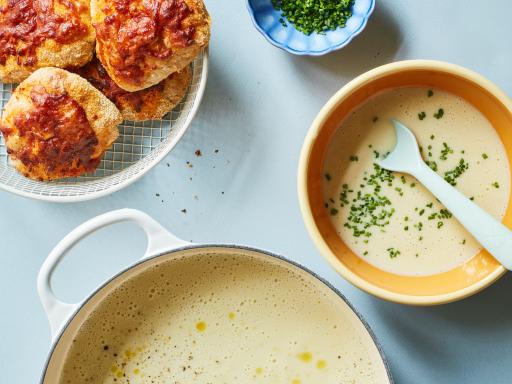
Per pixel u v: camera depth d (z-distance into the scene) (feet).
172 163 1.95
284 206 1.94
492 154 1.81
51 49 1.76
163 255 1.77
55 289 1.96
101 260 1.96
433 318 1.93
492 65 1.91
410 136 1.79
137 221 1.72
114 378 1.95
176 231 1.95
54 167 1.80
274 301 1.93
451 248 1.83
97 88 1.83
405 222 1.84
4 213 1.96
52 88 1.74
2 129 1.79
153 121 1.93
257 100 1.94
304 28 1.88
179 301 1.94
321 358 1.93
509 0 1.90
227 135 1.95
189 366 1.95
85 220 1.96
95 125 1.77
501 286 1.93
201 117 1.95
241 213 1.95
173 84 1.84
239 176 1.95
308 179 1.74
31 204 1.96
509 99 1.68
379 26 1.92
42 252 1.96
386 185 1.84
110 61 1.73
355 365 1.91
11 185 1.90
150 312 1.95
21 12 1.76
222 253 1.90
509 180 1.80
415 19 1.91
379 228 1.84
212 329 1.95
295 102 1.93
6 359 1.97
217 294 1.94
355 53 1.92
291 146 1.94
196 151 1.95
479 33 1.91
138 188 1.95
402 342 1.93
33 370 1.97
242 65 1.94
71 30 1.75
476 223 1.70
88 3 1.77
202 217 1.95
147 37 1.68
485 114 1.80
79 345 1.93
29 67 1.78
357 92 1.76
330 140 1.84
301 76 1.93
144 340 1.95
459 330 1.93
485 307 1.93
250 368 1.94
